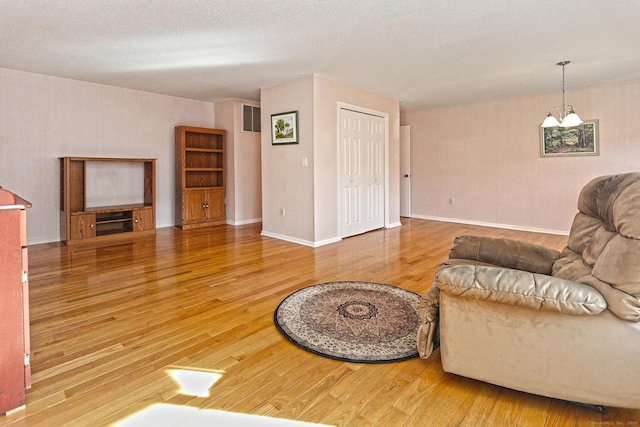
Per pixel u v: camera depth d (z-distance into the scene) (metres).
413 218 7.19
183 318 2.39
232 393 1.60
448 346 1.64
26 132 4.57
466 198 6.50
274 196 5.15
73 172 4.96
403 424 1.41
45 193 4.77
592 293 1.33
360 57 3.83
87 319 2.36
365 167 5.52
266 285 3.05
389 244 4.73
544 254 2.12
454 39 3.32
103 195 5.32
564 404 1.53
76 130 4.98
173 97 5.98
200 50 3.59
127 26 3.02
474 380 1.71
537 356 1.45
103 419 1.43
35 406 1.50
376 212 5.84
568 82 4.91
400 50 3.62
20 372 1.47
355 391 1.62
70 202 4.67
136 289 2.94
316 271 3.47
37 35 3.22
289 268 3.57
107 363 1.84
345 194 5.15
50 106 4.73
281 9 2.70
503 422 1.42
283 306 2.57
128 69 4.32
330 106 4.77
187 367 1.81
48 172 4.77
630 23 2.99
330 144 4.80
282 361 1.87
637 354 1.30
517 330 1.48
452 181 6.67
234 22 2.94
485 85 5.07
